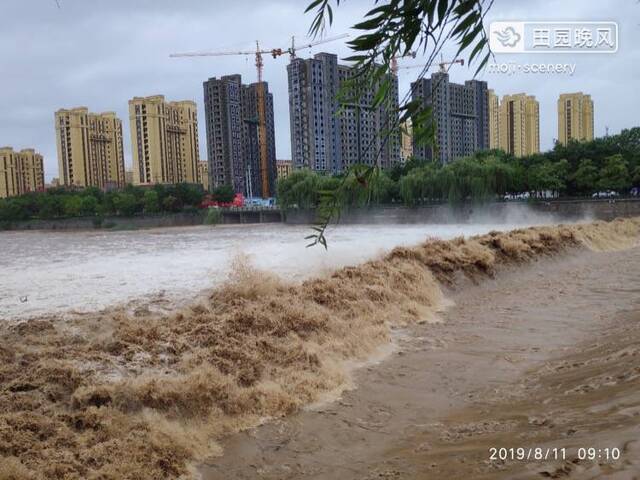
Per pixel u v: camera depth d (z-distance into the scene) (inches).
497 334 510.0
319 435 302.2
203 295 685.9
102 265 1106.7
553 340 474.6
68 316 561.0
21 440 273.0
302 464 269.7
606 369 313.0
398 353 458.3
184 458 281.0
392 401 350.6
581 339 465.7
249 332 446.9
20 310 614.5
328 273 737.0
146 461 271.7
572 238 1114.1
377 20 67.2
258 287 581.3
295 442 295.1
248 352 400.5
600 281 793.6
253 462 276.4
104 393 314.8
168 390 321.7
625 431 183.5
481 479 186.7
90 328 486.3
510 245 896.9
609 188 2426.2
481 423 276.8
